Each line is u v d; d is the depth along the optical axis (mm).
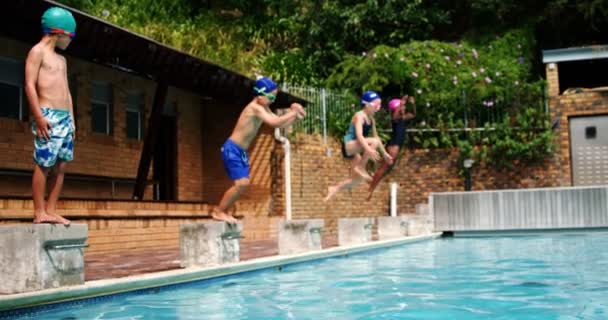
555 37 21750
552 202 13516
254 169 15070
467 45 20062
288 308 4793
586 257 8492
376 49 19125
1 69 11047
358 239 10656
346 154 9414
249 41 21469
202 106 15781
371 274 7004
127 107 13883
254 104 7641
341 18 21453
